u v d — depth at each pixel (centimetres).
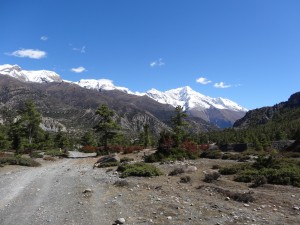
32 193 2062
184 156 3741
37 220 1450
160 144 3916
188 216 1388
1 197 1942
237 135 9375
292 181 1973
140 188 2059
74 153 7544
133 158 4431
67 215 1513
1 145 6675
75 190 2120
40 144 7744
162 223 1309
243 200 1609
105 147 6278
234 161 3369
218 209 1474
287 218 1312
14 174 2991
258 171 2216
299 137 6919
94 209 1598
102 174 2922
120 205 1644
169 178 2395
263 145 5094
